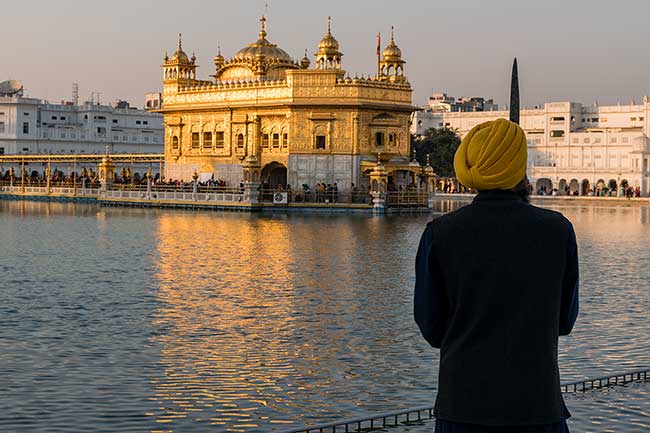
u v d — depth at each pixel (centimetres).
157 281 3152
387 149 8525
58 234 5272
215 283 3105
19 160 11012
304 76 8481
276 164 8875
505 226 686
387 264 3697
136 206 8969
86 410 1551
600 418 1482
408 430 1390
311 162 8525
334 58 8438
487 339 684
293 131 8562
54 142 15075
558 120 16600
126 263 3716
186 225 6150
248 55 9450
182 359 1931
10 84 15312
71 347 2041
